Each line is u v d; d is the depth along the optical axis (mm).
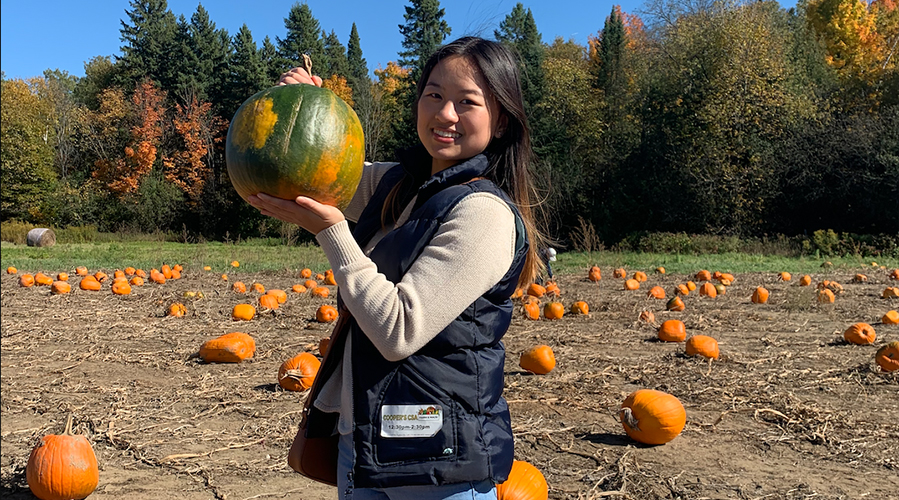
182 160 47844
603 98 42125
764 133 30359
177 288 14266
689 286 13180
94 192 47062
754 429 4867
